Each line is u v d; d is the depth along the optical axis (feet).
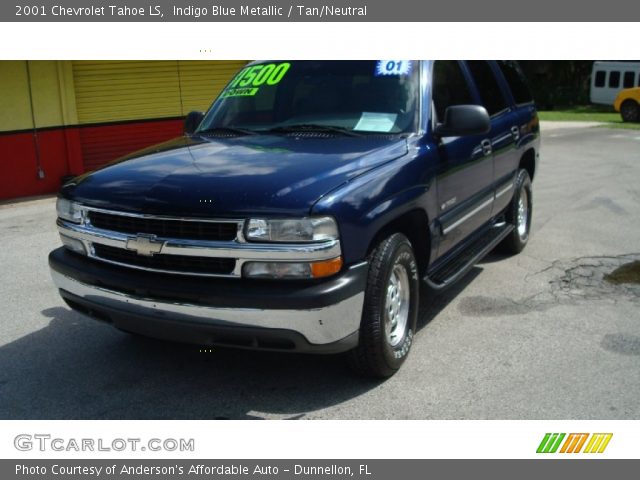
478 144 16.83
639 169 41.04
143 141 42.19
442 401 12.37
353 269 11.41
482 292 18.28
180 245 11.26
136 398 12.73
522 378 13.20
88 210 12.44
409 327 13.70
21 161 36.78
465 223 16.43
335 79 15.71
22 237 26.11
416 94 14.89
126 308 11.93
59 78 37.60
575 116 91.04
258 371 13.73
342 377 13.38
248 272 11.07
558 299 17.66
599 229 25.34
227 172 12.03
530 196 22.62
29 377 13.60
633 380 13.07
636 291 18.24
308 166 12.12
